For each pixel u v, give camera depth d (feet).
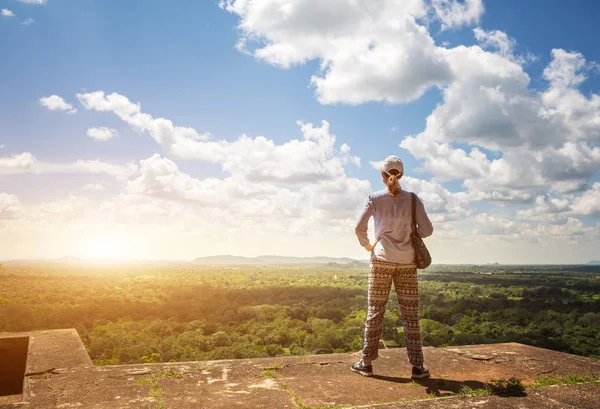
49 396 7.88
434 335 181.98
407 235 9.68
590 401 7.49
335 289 413.18
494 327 198.70
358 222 9.96
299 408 7.46
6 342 12.69
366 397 8.18
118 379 9.06
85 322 241.35
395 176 9.70
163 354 180.55
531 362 11.16
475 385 9.01
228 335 210.38
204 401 7.74
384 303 9.91
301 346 183.11
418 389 8.80
